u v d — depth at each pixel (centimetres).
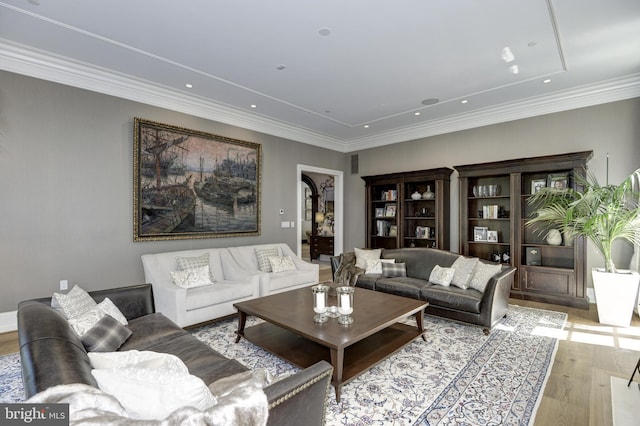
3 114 331
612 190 376
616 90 422
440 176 560
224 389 136
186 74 393
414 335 306
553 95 462
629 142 419
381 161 688
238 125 541
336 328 248
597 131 440
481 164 505
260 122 570
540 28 297
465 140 564
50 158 358
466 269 393
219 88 437
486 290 340
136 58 353
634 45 329
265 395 100
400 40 317
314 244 938
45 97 355
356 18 281
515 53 344
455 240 575
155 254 398
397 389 233
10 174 335
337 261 485
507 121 517
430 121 591
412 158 638
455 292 365
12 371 257
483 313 336
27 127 344
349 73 391
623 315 356
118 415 91
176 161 457
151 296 284
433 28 296
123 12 272
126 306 267
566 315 397
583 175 428
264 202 580
